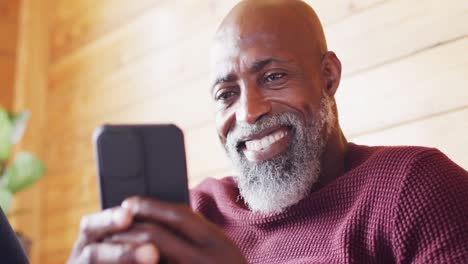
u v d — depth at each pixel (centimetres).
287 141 115
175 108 206
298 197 113
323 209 110
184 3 208
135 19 227
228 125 119
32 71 270
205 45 199
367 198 105
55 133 260
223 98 120
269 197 114
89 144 241
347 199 108
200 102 198
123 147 78
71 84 254
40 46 271
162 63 213
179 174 79
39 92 267
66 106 255
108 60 237
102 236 71
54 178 257
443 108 138
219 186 129
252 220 117
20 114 225
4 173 222
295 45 116
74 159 248
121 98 229
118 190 77
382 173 105
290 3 121
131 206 71
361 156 118
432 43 141
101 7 243
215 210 128
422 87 142
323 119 117
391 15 149
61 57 261
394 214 101
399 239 100
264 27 116
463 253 95
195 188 136
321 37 122
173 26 211
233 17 120
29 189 260
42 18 273
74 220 244
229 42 118
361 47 154
